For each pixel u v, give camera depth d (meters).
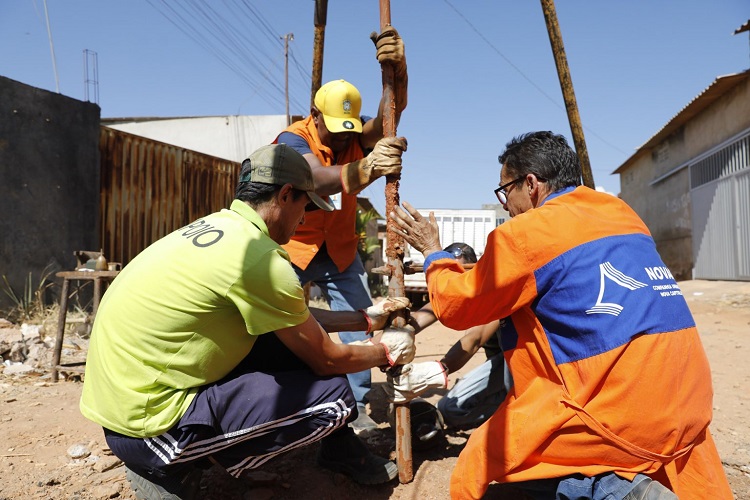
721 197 13.92
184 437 1.86
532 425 1.84
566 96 3.53
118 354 1.84
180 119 18.08
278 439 2.01
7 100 6.48
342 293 3.22
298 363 2.21
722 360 5.01
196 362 1.86
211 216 2.08
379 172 2.39
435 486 2.42
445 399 2.98
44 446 2.81
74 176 7.21
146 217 8.55
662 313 1.74
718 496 1.78
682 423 1.70
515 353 2.02
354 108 2.88
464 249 3.05
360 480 2.39
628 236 1.88
